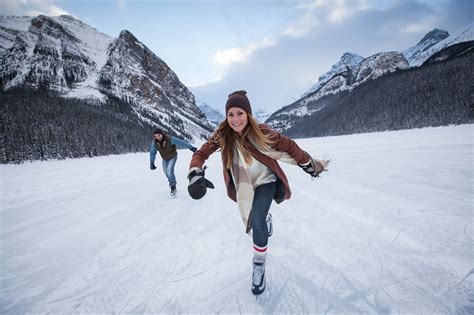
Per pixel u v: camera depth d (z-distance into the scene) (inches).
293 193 177.8
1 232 135.1
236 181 68.4
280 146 64.6
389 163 292.0
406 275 65.1
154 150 201.3
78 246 106.0
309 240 92.6
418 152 395.5
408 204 125.2
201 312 57.9
